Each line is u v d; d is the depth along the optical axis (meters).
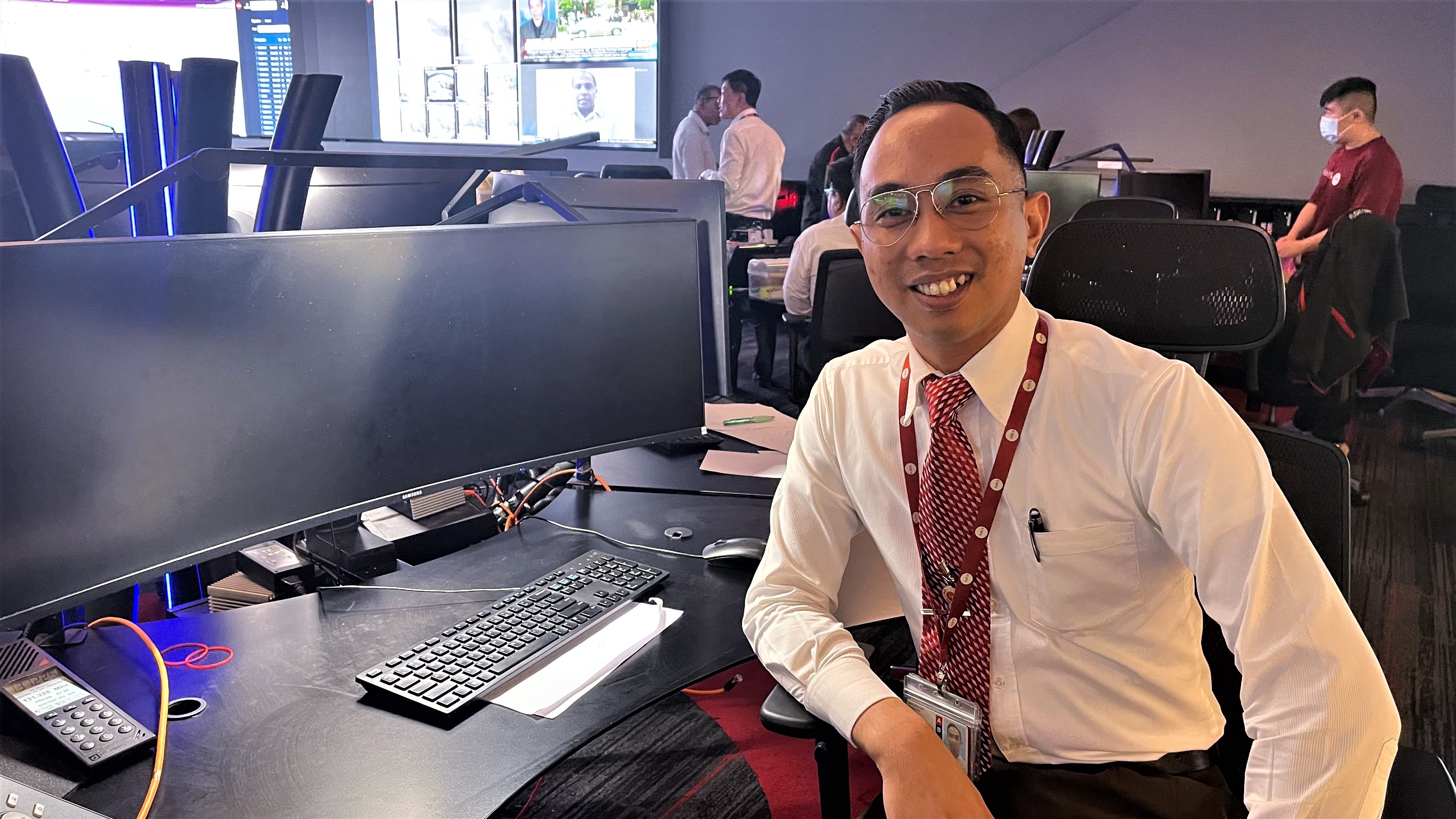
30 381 0.97
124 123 1.54
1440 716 2.29
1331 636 0.93
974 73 6.47
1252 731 0.98
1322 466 1.15
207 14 7.32
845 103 6.95
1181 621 1.11
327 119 1.64
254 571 1.42
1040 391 1.08
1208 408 1.01
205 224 1.55
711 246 2.06
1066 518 1.08
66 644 1.18
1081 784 1.09
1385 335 3.76
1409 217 4.85
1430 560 3.15
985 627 1.12
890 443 1.19
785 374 5.28
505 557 1.48
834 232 3.59
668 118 7.48
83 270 1.00
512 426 1.41
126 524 1.05
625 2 7.22
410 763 0.98
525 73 7.61
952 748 1.10
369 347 1.25
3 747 0.98
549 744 1.02
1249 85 5.67
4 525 0.96
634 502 1.71
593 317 1.47
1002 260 1.04
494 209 1.84
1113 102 6.08
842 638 1.17
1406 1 5.18
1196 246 1.30
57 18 6.70
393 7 7.78
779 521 1.31
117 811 0.90
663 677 1.16
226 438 1.13
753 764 2.03
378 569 1.43
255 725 1.04
